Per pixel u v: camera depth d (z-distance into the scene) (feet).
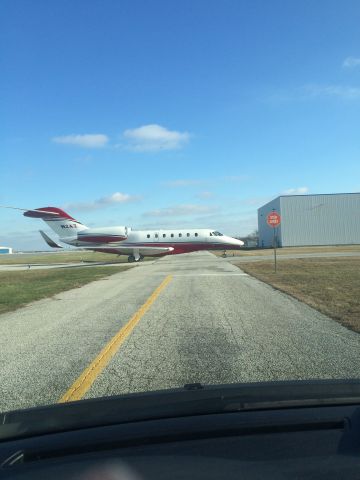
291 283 57.62
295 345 26.07
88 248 144.87
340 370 20.97
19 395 18.83
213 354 24.59
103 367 22.66
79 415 11.27
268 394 12.26
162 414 11.19
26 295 55.57
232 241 144.15
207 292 51.93
